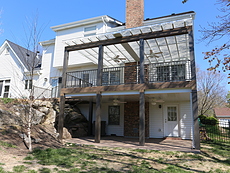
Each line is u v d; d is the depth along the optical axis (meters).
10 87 14.56
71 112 10.75
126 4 10.88
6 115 7.05
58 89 12.85
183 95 7.82
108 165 4.43
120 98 9.22
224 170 4.23
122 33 7.61
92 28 12.27
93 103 11.74
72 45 8.92
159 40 7.91
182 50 8.88
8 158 4.47
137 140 8.84
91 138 9.22
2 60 15.53
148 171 3.96
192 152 5.95
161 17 9.90
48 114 9.28
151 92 7.19
